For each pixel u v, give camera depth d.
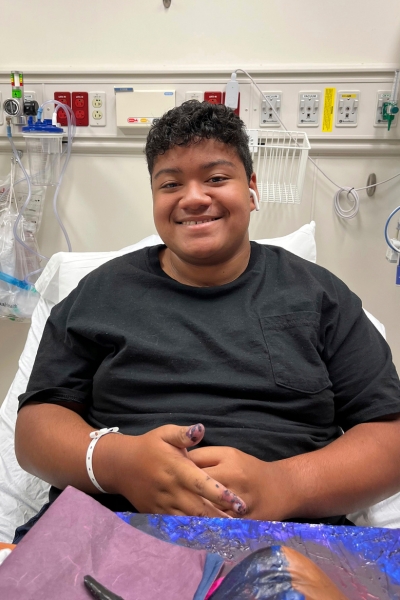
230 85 1.56
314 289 0.95
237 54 1.60
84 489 0.81
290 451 0.84
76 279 1.39
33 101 1.62
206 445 0.82
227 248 0.93
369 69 1.54
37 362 0.98
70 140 1.65
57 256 1.44
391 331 1.77
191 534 0.57
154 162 0.93
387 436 0.84
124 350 0.90
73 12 1.62
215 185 0.90
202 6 1.57
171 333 0.91
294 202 1.64
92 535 0.53
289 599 0.41
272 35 1.58
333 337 0.95
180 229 0.91
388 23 1.53
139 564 0.50
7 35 1.65
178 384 0.87
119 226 1.79
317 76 1.57
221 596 0.43
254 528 0.57
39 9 1.62
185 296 0.96
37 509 1.08
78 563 0.49
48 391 0.93
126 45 1.63
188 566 0.49
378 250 1.71
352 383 0.92
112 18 1.61
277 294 0.95
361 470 0.79
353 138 1.60
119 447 0.77
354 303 0.99
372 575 0.50
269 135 1.62
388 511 1.03
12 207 1.73
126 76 1.63
